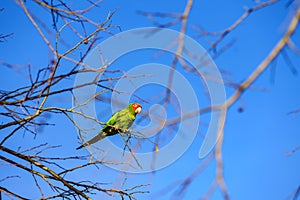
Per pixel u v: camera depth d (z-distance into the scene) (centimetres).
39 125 937
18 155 956
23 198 930
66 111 926
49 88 885
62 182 967
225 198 381
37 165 981
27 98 874
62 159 965
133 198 965
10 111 866
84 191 983
